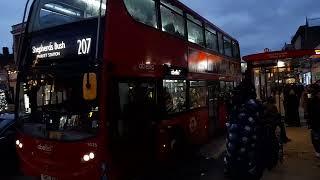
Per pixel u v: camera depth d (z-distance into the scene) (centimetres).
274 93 1669
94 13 686
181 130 973
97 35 637
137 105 748
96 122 636
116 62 676
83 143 640
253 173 572
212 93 1301
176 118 938
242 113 569
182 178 848
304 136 1257
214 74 1336
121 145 684
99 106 636
